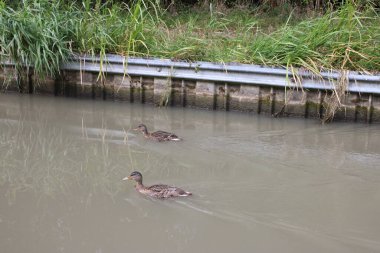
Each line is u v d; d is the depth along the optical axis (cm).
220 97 1174
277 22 1462
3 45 1196
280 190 786
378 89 1084
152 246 638
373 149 964
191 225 687
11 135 1016
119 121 1108
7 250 622
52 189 791
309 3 1562
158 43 1230
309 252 623
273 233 664
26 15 1220
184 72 1173
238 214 714
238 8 1567
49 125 1077
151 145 976
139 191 785
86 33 1241
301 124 1100
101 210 727
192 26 1312
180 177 835
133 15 1247
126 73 1203
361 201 753
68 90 1259
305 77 1107
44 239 648
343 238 652
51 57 1177
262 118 1137
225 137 1014
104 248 632
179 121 1109
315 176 838
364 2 1384
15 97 1253
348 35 1151
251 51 1180
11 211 716
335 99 1096
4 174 841
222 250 629
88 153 938
